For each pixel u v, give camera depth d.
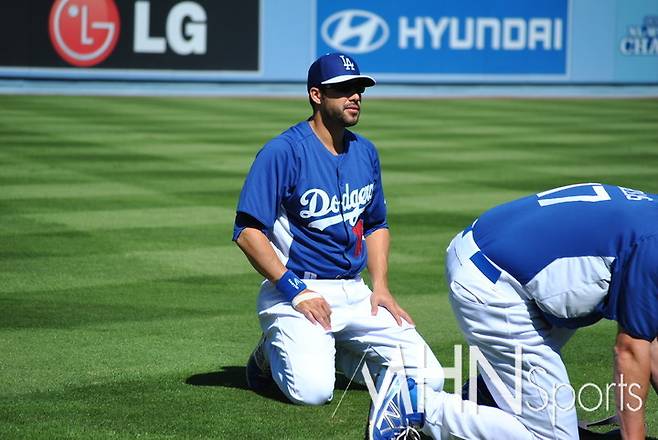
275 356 16.08
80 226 31.39
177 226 31.83
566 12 90.31
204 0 83.88
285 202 16.19
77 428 14.55
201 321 21.12
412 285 24.92
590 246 12.40
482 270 13.09
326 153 16.17
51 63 81.56
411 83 88.38
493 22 89.12
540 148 53.69
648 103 83.94
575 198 12.91
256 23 85.00
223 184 40.31
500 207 13.56
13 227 30.97
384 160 48.22
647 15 91.81
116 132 57.06
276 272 15.60
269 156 15.83
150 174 42.50
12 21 80.25
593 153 51.81
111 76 82.94
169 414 15.32
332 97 15.91
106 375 17.28
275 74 85.94
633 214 12.33
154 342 19.47
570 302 12.64
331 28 86.31
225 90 85.25
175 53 83.88
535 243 12.73
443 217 34.12
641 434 12.29
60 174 41.84
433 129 62.25
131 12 82.69
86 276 25.02
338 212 16.20
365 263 16.70
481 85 89.69
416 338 16.09
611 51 91.31
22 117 63.44
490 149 52.97
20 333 19.81
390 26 87.38
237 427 14.83
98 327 20.42
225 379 17.28
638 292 11.98
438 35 88.31
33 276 24.83
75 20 81.44
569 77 91.06
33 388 16.44
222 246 29.08
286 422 15.12
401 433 13.78
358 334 16.08
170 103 76.12
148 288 23.95
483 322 13.18
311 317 15.37
